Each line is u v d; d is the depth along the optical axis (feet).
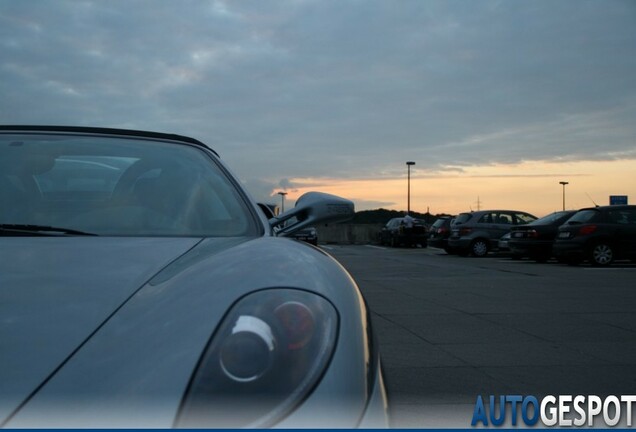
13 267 5.16
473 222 68.85
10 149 8.18
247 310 4.23
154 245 6.07
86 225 7.05
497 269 47.16
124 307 4.52
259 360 3.90
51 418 3.63
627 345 17.97
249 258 5.23
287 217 8.88
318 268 5.09
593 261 49.65
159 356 3.95
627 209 50.14
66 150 8.30
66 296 4.64
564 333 19.76
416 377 14.33
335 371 3.99
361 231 130.00
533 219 69.72
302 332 4.13
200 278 4.81
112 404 3.69
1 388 3.77
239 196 7.92
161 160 8.35
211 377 3.79
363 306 4.93
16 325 4.24
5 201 7.31
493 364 15.64
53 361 3.96
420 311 24.31
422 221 99.86
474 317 22.86
